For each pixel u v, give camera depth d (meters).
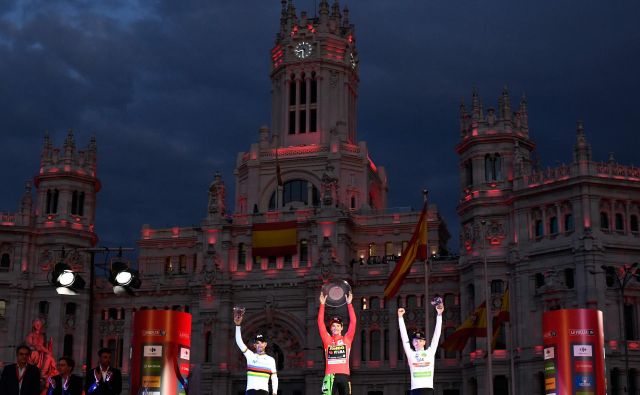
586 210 106.69
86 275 131.75
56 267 50.84
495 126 117.38
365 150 141.62
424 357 32.91
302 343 125.00
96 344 132.50
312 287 124.75
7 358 126.06
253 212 139.88
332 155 139.25
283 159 141.62
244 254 130.38
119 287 49.34
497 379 110.50
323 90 146.12
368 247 134.38
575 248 106.12
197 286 128.25
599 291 104.12
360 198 139.25
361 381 123.12
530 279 110.31
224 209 134.50
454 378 119.69
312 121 146.62
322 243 126.50
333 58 147.50
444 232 139.25
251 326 127.62
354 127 150.75
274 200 141.12
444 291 123.06
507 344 110.56
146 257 142.25
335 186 130.88
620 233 107.62
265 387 34.53
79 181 134.12
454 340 102.81
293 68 148.12
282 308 126.69
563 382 42.06
